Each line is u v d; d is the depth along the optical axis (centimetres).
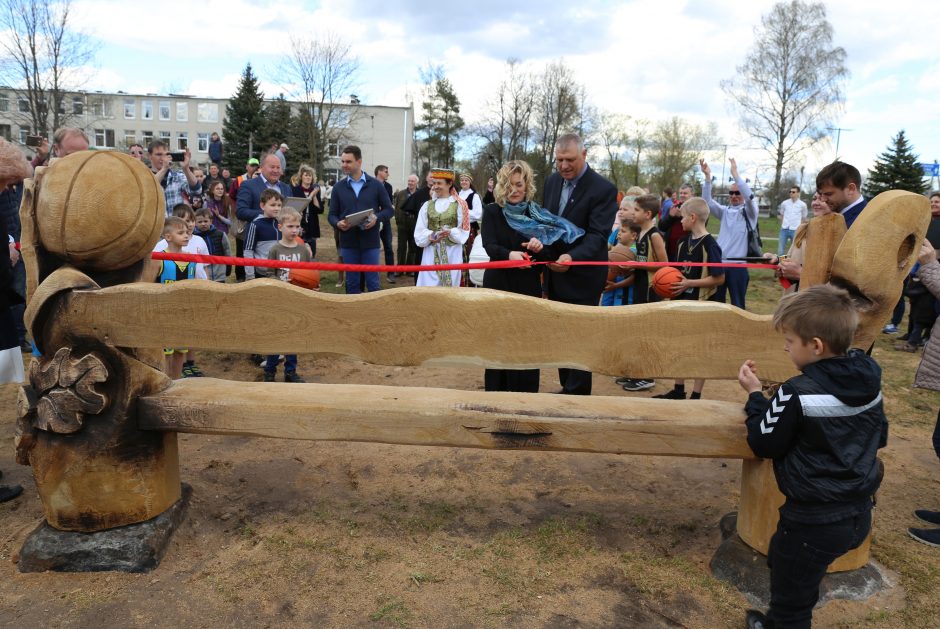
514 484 387
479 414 287
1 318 357
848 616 271
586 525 337
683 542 325
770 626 247
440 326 283
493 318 281
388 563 300
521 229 445
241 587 281
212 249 845
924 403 573
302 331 288
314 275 425
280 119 4659
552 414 286
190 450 423
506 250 455
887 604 279
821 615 271
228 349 291
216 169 1363
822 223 279
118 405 293
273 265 404
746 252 816
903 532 342
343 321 286
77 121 5284
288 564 298
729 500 372
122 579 287
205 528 328
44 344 295
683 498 374
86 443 292
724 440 282
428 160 5278
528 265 435
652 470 412
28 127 3969
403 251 1212
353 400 296
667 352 279
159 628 255
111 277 305
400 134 6944
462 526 335
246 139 4600
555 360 283
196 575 290
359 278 799
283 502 356
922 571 303
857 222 270
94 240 286
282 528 329
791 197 1634
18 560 298
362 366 655
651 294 597
